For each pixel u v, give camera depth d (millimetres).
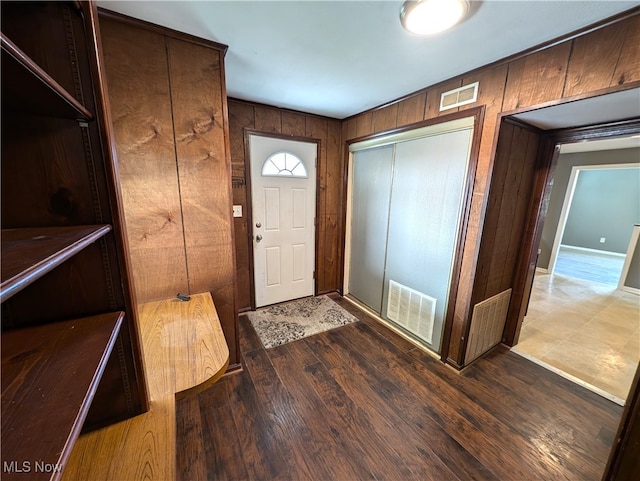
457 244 2092
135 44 1484
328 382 2025
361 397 1885
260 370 2152
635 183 6582
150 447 862
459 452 1505
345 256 3535
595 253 7051
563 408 1810
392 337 2650
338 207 3535
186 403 1814
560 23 1334
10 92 583
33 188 762
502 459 1470
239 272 3021
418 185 2422
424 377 2092
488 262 2078
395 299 2811
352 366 2211
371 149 2957
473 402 1850
